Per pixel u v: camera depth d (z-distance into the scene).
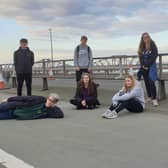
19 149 6.79
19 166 5.77
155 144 6.90
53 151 6.59
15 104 10.02
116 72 14.62
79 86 11.77
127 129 8.34
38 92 18.03
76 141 7.29
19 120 9.92
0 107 10.04
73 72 17.23
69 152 6.50
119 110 10.01
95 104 11.84
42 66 19.34
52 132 8.20
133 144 6.95
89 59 13.63
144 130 8.17
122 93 10.41
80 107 11.70
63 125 9.02
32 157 6.25
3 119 10.05
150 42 11.59
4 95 17.59
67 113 10.99
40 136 7.83
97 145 6.95
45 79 18.70
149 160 5.94
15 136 7.89
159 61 12.18
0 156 6.34
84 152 6.48
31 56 14.74
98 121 9.48
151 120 9.41
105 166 5.68
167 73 12.04
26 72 14.66
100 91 15.82
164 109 10.89
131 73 13.66
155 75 11.49
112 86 17.69
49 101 10.10
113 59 14.70
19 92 14.94
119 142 7.12
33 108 10.03
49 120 9.80
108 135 7.75
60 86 19.50
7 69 23.30
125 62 14.09
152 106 11.38
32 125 9.14
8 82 22.88
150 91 11.79
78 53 13.59
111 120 9.58
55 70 18.33
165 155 6.19
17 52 14.65
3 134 8.13
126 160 5.96
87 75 11.74
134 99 10.40
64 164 5.83
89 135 7.80
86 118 9.98
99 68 15.53
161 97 12.20
